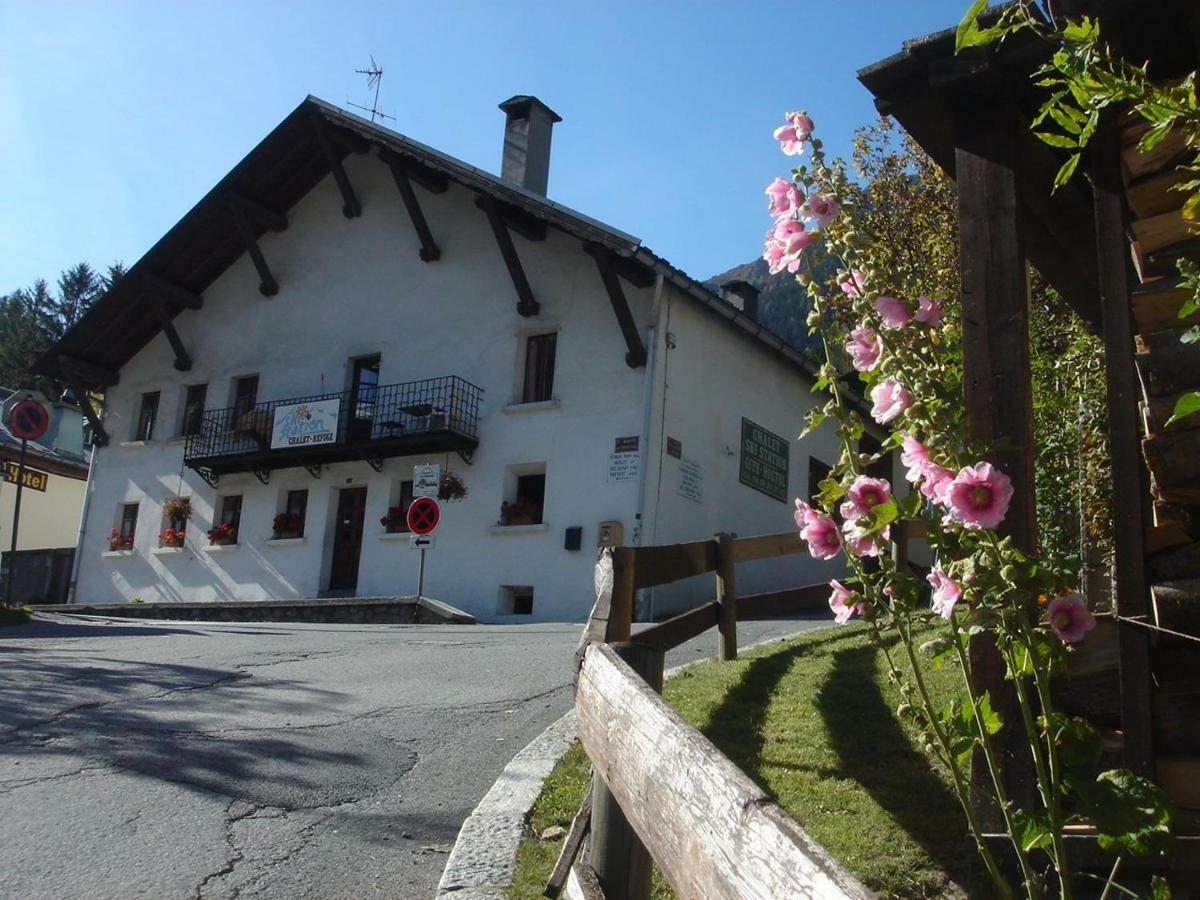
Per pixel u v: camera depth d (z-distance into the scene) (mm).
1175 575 3016
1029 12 2697
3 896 3594
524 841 3912
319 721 6324
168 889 3691
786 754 4578
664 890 3377
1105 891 1995
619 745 1813
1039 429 6418
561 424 17234
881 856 3402
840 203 2424
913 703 2211
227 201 20656
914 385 2193
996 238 3336
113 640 10641
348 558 19406
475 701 6910
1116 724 3133
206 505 21328
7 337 55500
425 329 19219
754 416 19156
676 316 17219
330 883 3783
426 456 18562
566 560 16609
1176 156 3090
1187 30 3285
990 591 2031
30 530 32188
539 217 16984
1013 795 2924
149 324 23094
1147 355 2939
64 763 5254
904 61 3484
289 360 20875
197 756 5449
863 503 2230
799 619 12422
